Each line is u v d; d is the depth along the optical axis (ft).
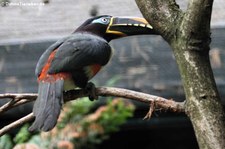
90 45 26.37
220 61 36.47
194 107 17.21
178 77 36.47
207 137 16.78
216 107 17.07
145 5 18.56
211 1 17.24
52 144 34.50
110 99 37.47
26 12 39.75
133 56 37.11
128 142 44.88
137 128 42.14
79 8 39.55
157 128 42.57
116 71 36.94
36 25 38.83
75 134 35.53
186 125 42.09
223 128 16.83
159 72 36.73
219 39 36.78
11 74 37.76
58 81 23.98
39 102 22.00
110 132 41.96
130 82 36.68
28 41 37.93
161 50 37.06
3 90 37.42
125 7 38.70
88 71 25.91
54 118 21.25
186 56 17.62
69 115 36.58
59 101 22.62
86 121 36.78
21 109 36.86
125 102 37.65
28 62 37.78
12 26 39.11
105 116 37.06
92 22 28.71
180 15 18.17
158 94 36.40
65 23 38.70
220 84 36.04
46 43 37.70
